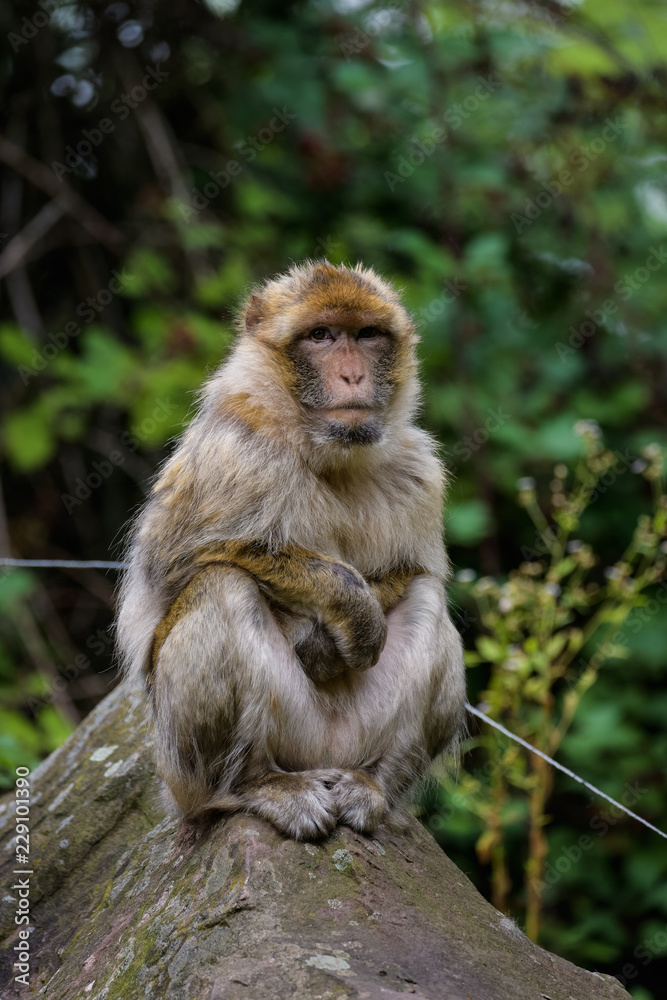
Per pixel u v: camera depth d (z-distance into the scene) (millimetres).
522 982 5410
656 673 12844
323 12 13867
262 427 6625
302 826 5770
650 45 12203
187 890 5699
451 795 10422
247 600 6152
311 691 6480
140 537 7020
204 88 14617
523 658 9398
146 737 8016
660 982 12766
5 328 12594
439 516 7211
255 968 4906
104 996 5406
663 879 11945
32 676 12508
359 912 5434
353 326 6812
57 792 7867
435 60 12953
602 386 13797
